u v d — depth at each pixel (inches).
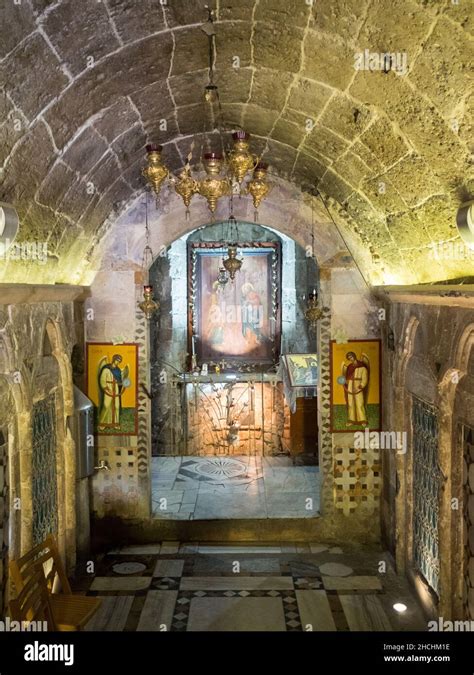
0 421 225.9
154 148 208.7
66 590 245.1
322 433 363.6
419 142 205.6
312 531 366.3
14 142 188.5
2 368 230.8
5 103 169.8
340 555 347.6
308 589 305.3
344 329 360.8
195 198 354.3
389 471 342.0
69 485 315.3
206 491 416.8
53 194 241.8
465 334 221.3
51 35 162.1
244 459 497.4
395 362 319.3
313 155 287.9
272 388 532.7
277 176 349.1
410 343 302.4
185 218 357.4
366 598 295.3
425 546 283.0
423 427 285.7
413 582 295.1
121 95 217.5
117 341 362.3
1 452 226.1
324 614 279.7
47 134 203.3
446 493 241.0
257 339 545.0
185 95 239.0
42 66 171.2
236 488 422.3
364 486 364.5
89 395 364.5
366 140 235.1
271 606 288.2
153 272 529.3
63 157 227.0
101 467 365.4
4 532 227.8
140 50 192.4
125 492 365.7
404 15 156.1
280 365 518.9
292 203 354.6
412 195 239.6
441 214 228.2
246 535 366.9
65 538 313.9
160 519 366.6
